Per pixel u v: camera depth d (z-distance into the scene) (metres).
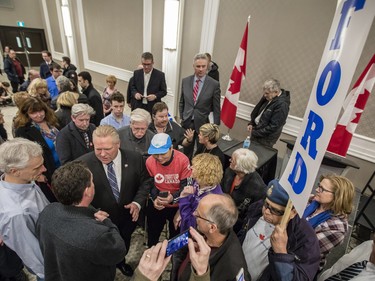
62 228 0.92
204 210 0.90
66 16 6.89
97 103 3.12
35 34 9.07
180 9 3.87
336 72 0.65
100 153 1.30
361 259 1.07
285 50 3.08
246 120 3.76
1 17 8.23
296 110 3.21
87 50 6.87
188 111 2.87
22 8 8.52
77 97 2.72
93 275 1.00
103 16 5.74
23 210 1.08
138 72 3.32
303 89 3.06
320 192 1.31
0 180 1.18
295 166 0.83
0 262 1.23
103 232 0.94
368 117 2.67
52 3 7.64
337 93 0.63
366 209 2.38
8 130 4.21
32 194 1.16
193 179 1.52
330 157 1.99
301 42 2.92
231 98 2.77
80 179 0.98
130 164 1.53
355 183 2.93
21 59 9.05
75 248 0.89
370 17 0.55
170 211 1.76
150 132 2.08
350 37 0.61
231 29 3.52
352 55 0.59
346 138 2.09
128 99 3.58
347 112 2.05
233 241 0.94
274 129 2.73
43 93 3.03
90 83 3.21
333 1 2.57
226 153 2.31
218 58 3.82
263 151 2.36
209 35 3.73
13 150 1.06
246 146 2.37
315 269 0.95
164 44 4.23
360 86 1.97
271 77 3.31
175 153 1.64
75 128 1.92
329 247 1.25
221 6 3.53
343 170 1.95
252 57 3.43
